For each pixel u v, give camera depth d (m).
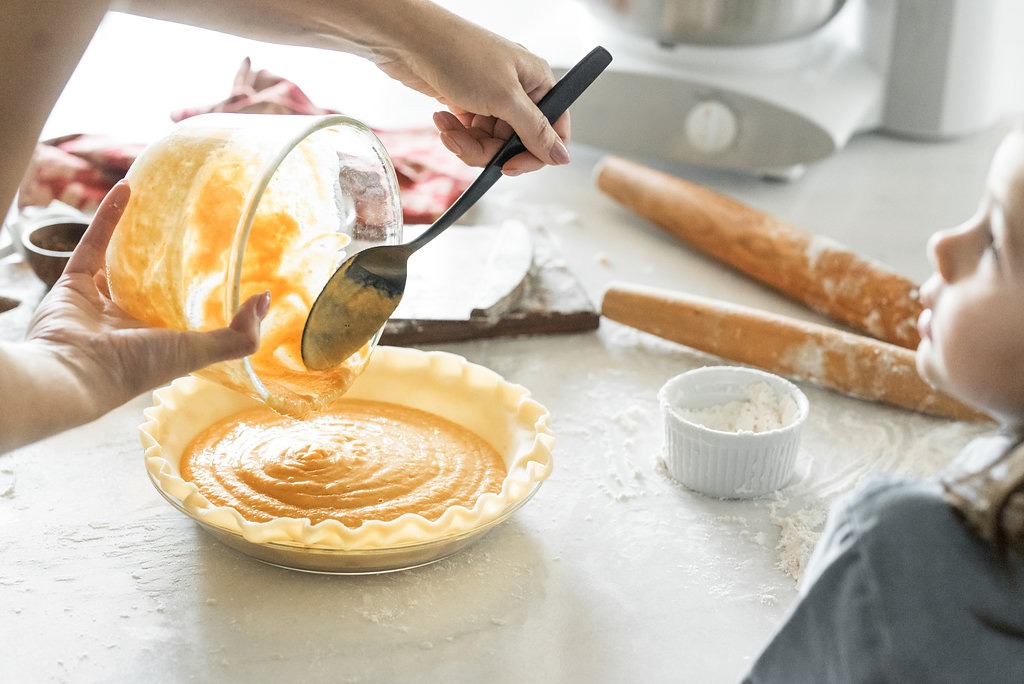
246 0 0.97
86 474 1.08
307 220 1.00
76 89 2.15
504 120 1.04
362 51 1.06
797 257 1.47
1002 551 0.65
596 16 1.84
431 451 1.06
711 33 1.72
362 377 1.14
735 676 0.87
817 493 1.12
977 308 0.68
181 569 0.96
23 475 1.08
